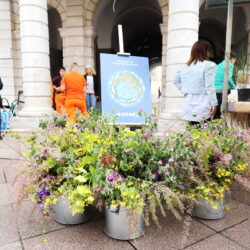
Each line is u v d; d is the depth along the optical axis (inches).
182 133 83.0
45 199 73.0
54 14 475.8
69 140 85.8
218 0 157.8
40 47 258.2
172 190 72.3
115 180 67.9
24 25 253.0
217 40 665.0
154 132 91.2
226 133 90.0
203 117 99.2
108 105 142.9
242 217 86.9
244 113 140.5
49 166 74.6
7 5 394.9
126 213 67.3
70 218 80.7
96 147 78.5
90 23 401.7
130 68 152.4
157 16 678.5
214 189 79.7
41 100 265.6
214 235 76.2
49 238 74.4
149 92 153.3
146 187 69.2
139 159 75.2
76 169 74.0
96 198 77.5
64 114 116.3
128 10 602.5
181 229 79.3
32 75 259.3
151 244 71.6
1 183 115.8
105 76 146.3
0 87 227.3
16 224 76.8
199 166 76.9
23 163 79.0
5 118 235.9
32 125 251.8
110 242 72.8
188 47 220.4
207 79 113.2
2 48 406.0
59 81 309.3
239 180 78.9
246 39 390.6
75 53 406.3
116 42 649.0
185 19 216.5
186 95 123.9
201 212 84.6
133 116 144.7
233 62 160.4
